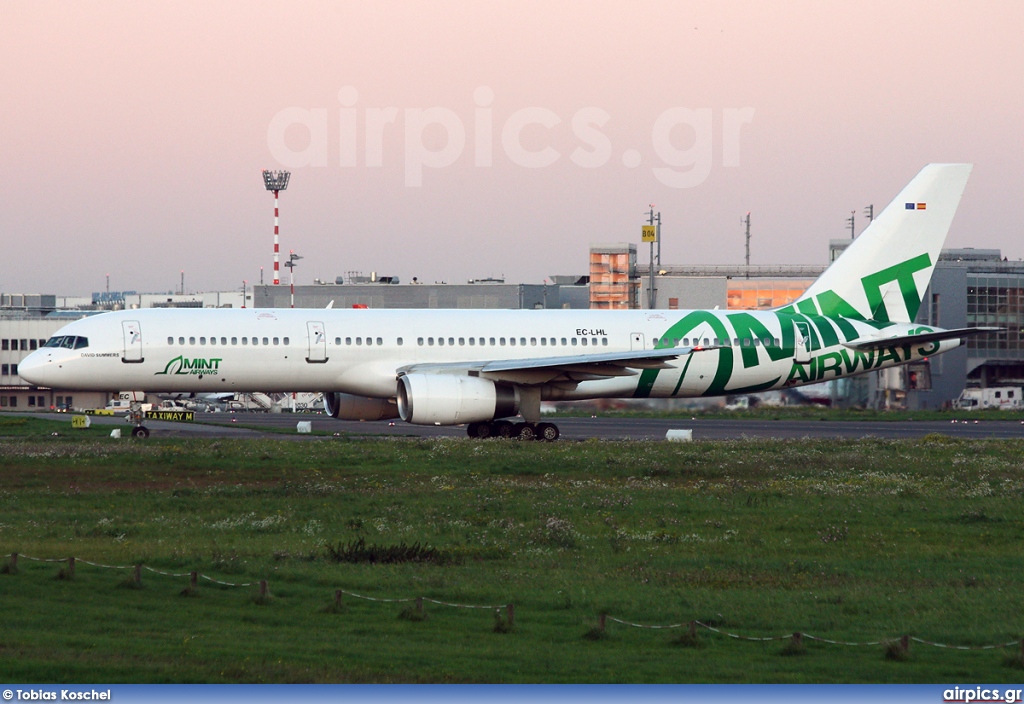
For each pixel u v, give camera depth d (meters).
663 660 63.66
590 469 160.12
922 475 160.25
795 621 74.19
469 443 191.50
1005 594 83.75
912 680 60.41
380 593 80.69
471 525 114.38
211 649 63.31
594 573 90.75
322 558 95.50
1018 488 146.88
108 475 151.88
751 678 60.16
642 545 105.38
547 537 107.19
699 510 125.31
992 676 61.34
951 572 93.50
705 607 77.62
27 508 123.69
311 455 173.25
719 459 174.75
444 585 83.56
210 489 136.88
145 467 159.50
